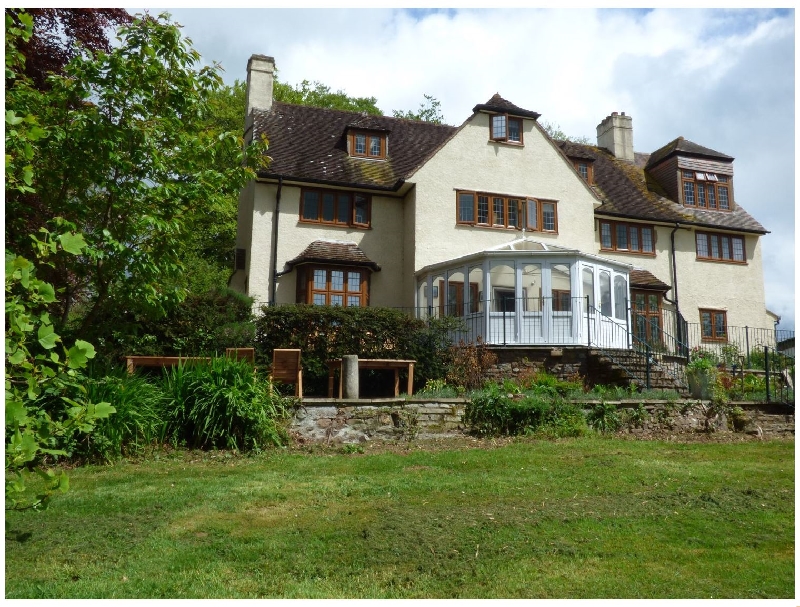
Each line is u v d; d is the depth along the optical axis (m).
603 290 19.45
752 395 14.97
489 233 21.34
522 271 18.61
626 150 28.92
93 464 8.72
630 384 15.08
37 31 12.77
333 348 14.93
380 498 7.15
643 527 6.30
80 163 9.50
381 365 12.98
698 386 14.16
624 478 8.17
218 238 32.56
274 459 9.29
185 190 10.15
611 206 24.47
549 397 12.42
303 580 5.01
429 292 19.92
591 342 18.27
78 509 6.55
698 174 26.70
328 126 23.66
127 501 6.86
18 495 5.79
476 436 11.45
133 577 4.96
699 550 5.72
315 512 6.63
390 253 21.47
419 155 23.58
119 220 10.30
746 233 26.22
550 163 22.50
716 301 25.31
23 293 5.35
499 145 22.02
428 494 7.33
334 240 20.97
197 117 10.83
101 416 5.04
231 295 14.99
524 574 5.14
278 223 20.41
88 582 4.82
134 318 13.12
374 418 11.31
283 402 11.02
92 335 10.95
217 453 9.54
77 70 9.53
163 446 9.62
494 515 6.55
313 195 21.02
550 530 6.15
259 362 14.06
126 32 9.95
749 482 8.09
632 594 4.76
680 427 12.58
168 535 5.89
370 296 21.00
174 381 10.31
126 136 9.66
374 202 21.64
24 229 9.97
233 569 5.18
